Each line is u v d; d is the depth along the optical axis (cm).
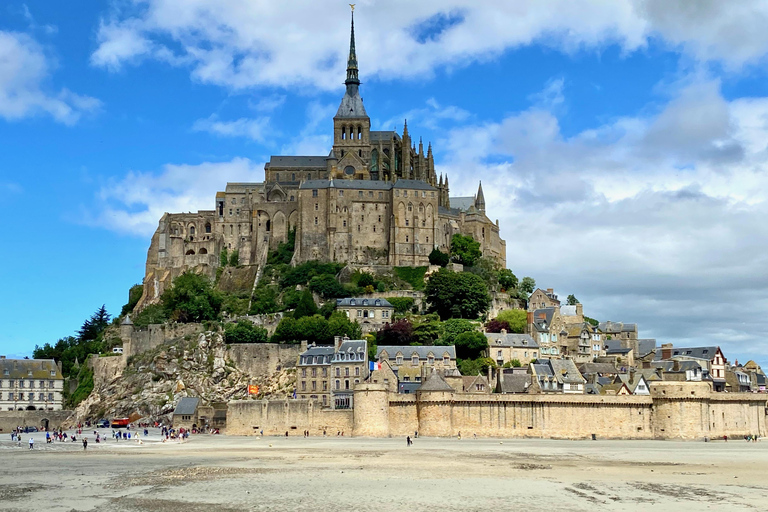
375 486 11194
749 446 18138
